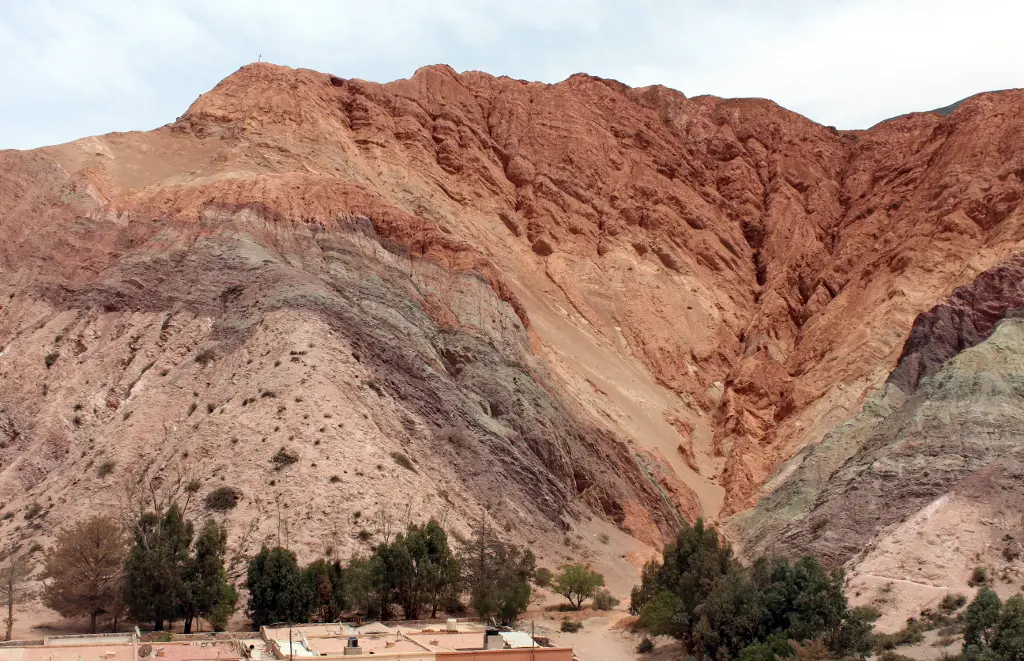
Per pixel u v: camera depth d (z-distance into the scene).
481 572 70.38
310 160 123.12
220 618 63.22
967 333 109.62
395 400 87.62
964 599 64.25
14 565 68.44
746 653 56.94
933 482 83.81
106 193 109.25
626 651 65.19
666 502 101.94
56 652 50.16
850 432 103.44
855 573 71.69
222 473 75.88
